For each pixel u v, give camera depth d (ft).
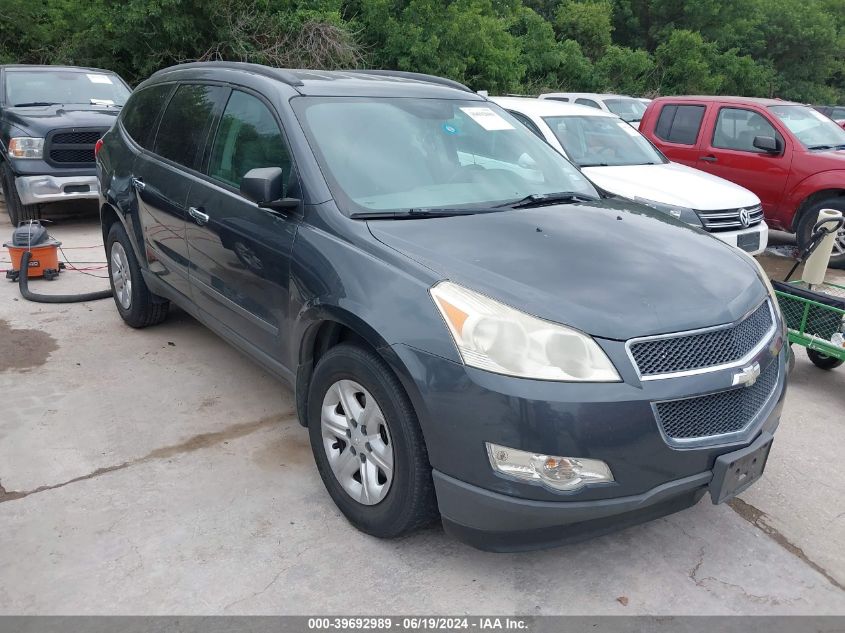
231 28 49.65
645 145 27.02
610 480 8.14
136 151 16.20
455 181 11.76
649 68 89.51
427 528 10.27
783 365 10.14
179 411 13.50
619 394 8.04
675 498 8.61
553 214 11.23
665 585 9.25
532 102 27.81
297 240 10.58
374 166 11.33
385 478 9.50
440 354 8.38
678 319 8.59
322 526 10.23
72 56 50.75
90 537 9.84
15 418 13.04
